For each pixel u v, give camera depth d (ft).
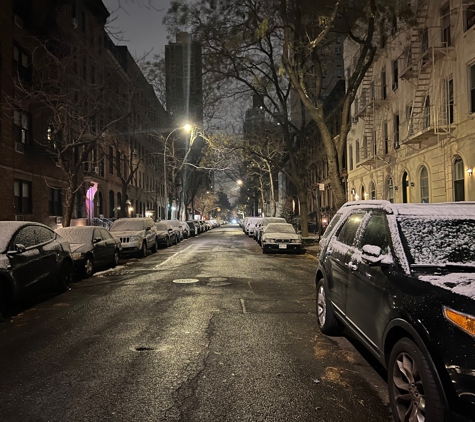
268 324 21.68
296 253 63.72
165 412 12.12
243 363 16.05
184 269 44.29
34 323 22.54
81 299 28.89
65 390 13.65
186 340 18.92
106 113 91.71
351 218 18.76
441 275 11.50
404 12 54.34
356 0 54.19
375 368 15.65
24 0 72.74
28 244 27.50
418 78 61.98
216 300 27.76
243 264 48.73
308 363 16.11
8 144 65.82
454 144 55.11
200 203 289.12
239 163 124.36
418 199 65.98
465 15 52.70
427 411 9.36
